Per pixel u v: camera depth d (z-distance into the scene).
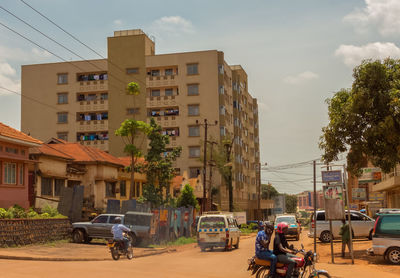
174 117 77.81
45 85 80.94
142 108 78.50
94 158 43.56
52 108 80.25
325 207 19.64
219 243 28.64
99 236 29.22
